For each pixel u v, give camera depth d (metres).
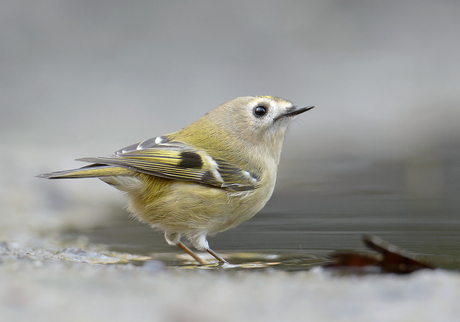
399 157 16.02
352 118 19.30
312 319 3.66
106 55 21.09
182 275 5.24
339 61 21.89
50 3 21.23
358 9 23.34
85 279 4.46
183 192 7.53
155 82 20.17
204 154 7.82
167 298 4.02
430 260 6.64
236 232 9.12
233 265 6.98
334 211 10.47
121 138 16.55
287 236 8.67
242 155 8.02
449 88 20.67
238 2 22.48
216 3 22.36
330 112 19.89
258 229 9.24
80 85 19.88
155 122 17.95
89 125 17.38
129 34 21.56
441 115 18.98
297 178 14.20
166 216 7.62
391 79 21.36
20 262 5.46
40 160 13.99
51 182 12.59
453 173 13.66
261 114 8.22
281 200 11.77
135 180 7.40
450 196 11.44
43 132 16.75
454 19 23.42
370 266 5.82
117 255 7.70
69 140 16.11
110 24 21.62
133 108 18.77
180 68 20.78
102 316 3.55
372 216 9.89
